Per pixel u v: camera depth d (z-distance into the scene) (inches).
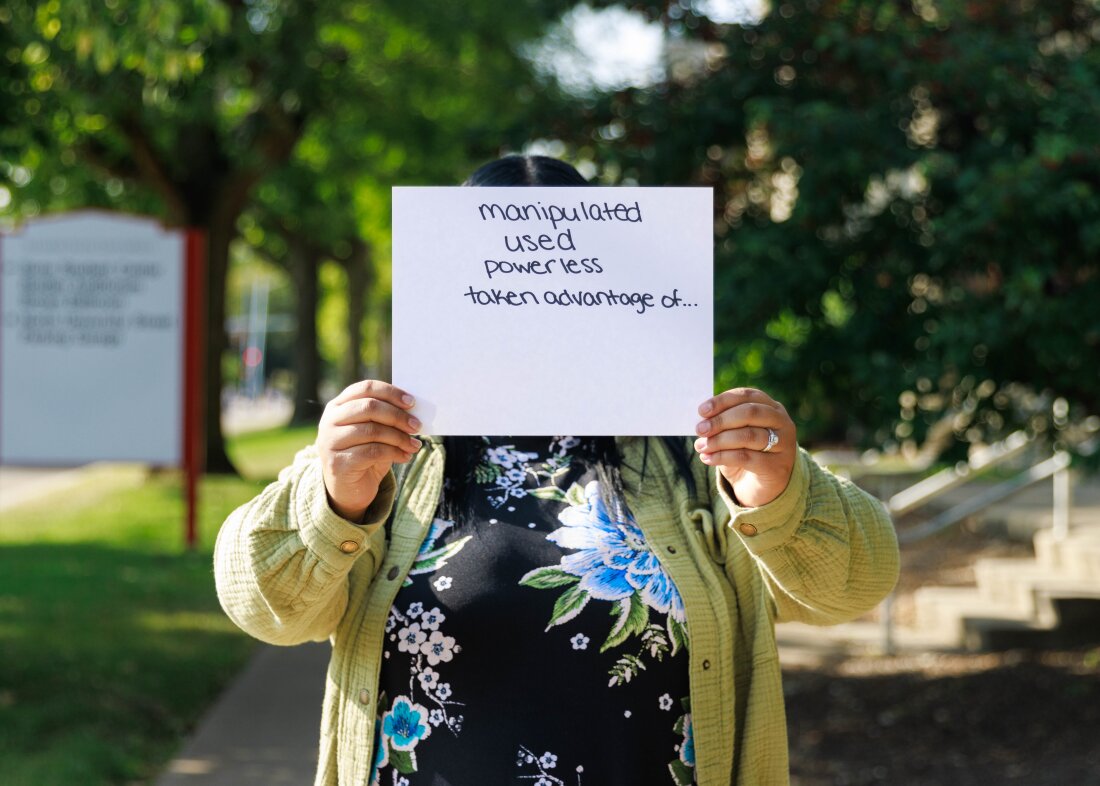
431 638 68.2
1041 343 182.2
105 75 405.7
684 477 72.7
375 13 563.8
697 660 68.2
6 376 422.0
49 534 471.2
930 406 197.9
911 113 204.8
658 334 68.3
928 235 198.7
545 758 66.6
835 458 339.0
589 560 68.7
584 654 67.4
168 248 422.6
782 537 65.1
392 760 68.8
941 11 207.5
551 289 68.3
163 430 426.0
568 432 67.7
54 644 282.0
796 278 194.2
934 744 211.8
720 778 67.9
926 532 292.5
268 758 207.8
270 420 1628.9
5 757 197.8
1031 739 206.8
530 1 302.4
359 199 828.6
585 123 236.4
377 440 62.7
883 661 274.1
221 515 514.3
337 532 63.8
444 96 611.5
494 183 75.0
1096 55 203.5
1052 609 271.6
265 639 71.6
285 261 1187.3
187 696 245.4
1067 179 179.6
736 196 228.8
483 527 70.4
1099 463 194.5
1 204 617.9
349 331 1184.2
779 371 193.8
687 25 226.2
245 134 561.9
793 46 217.2
